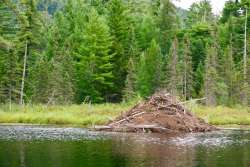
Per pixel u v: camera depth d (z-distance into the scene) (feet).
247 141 94.17
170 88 257.14
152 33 345.10
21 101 228.43
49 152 72.13
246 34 336.70
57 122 147.23
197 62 329.11
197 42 330.95
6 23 241.76
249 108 213.66
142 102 130.72
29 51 252.62
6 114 157.28
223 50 328.49
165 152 73.46
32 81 258.37
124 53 295.07
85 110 172.14
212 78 244.22
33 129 122.72
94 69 271.49
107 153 71.46
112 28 298.97
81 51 273.95
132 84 262.06
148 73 274.77
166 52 347.15
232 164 60.39
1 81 232.32
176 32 352.49
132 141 93.04
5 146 80.38
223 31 343.05
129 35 306.96
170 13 354.95
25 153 70.49
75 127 133.08
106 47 272.72
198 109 181.16
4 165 57.82
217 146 83.71
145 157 67.00
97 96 270.46
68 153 71.00
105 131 121.70
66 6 409.28
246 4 354.74
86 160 63.26
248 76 247.50
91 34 272.10
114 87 282.56
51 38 333.62
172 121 123.95
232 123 156.35
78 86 268.82
